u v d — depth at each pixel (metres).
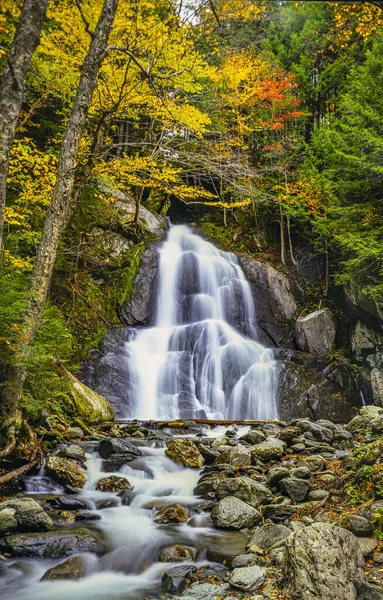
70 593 4.18
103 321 13.42
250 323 16.05
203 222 19.86
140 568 4.66
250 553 4.70
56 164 11.01
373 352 14.71
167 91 12.19
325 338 15.38
